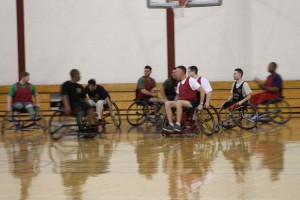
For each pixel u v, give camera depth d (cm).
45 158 1144
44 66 2189
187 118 1508
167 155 1143
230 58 2091
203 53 2105
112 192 791
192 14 2106
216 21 2092
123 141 1408
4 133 1672
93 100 1677
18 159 1137
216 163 1025
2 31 2205
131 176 916
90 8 2161
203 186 817
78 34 2169
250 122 1758
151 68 1944
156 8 1992
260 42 2072
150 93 1759
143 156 1137
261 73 2077
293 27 2055
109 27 2153
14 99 1650
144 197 752
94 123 1505
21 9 2186
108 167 1012
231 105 1600
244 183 832
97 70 2166
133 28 2144
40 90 2169
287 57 2059
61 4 2170
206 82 1470
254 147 1234
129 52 2148
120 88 2123
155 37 2131
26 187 843
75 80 1495
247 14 2073
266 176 885
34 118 1647
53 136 1546
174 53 2120
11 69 2208
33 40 2189
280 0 2058
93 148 1285
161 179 881
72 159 1121
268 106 1802
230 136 1461
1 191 816
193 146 1275
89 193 788
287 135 1458
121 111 2112
